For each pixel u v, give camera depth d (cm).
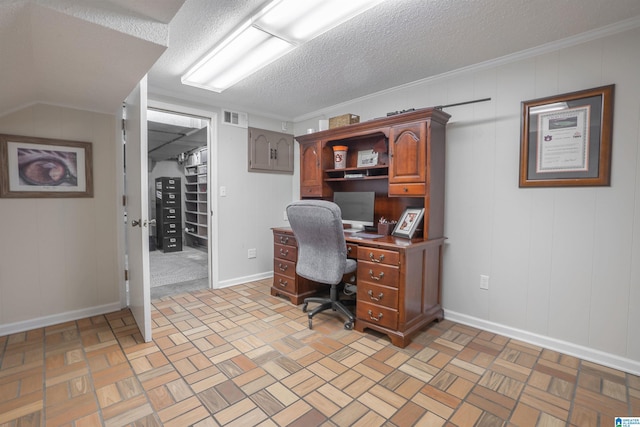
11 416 146
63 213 259
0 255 234
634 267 188
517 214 232
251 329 245
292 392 167
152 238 720
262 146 397
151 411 150
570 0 166
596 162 198
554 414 151
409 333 221
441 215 265
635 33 185
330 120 327
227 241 368
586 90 199
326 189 338
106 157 278
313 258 254
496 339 232
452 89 265
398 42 215
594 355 201
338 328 249
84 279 270
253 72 259
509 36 205
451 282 269
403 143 257
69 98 239
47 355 202
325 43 217
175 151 712
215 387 170
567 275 212
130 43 152
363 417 148
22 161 241
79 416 146
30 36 141
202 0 170
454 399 162
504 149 238
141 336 230
